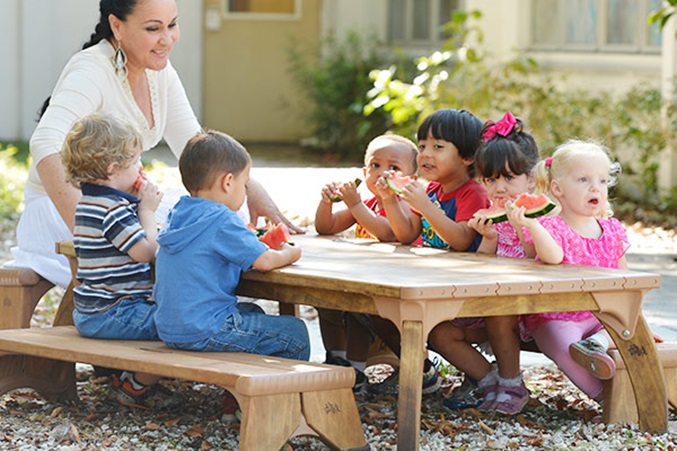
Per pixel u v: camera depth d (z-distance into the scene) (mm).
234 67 20531
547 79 13906
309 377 4488
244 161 5012
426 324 4414
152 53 5906
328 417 4547
